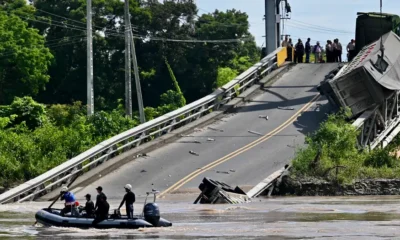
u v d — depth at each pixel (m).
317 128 112.00
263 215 72.44
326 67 141.62
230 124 115.94
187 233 60.44
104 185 94.88
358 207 78.19
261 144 106.81
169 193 91.25
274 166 98.69
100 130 120.25
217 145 107.25
